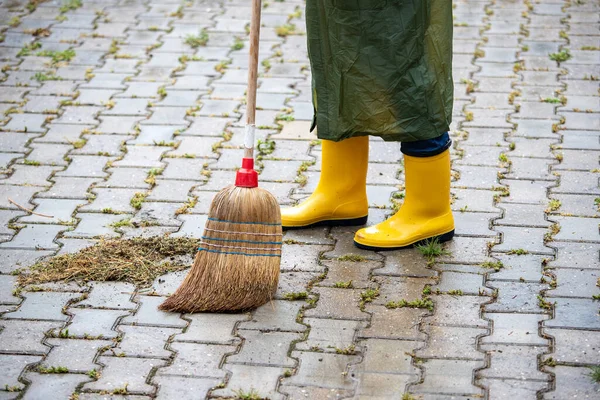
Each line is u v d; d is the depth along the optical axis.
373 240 5.05
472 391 3.86
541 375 3.96
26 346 4.20
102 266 4.88
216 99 7.26
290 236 5.27
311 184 5.90
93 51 8.26
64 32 8.70
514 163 6.12
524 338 4.23
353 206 5.37
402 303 4.53
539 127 6.68
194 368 4.04
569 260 4.92
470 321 4.39
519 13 9.16
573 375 3.95
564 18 8.98
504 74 7.68
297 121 6.87
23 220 5.43
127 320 4.42
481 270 4.86
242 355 4.13
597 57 8.00
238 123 6.83
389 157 6.28
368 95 4.75
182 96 7.31
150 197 5.72
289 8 9.42
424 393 3.85
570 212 5.45
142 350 4.17
